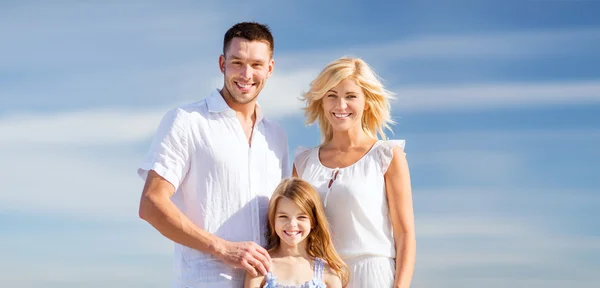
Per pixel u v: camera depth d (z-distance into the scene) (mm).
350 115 4211
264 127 4219
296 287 3883
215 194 3898
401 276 3975
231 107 4062
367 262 3994
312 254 4055
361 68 4230
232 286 3846
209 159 3898
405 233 4070
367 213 4039
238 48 3980
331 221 4105
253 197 3988
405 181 4148
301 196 3971
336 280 3992
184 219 3746
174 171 3820
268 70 4148
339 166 4242
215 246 3705
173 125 3889
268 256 3824
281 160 4297
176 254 4023
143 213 3801
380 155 4164
